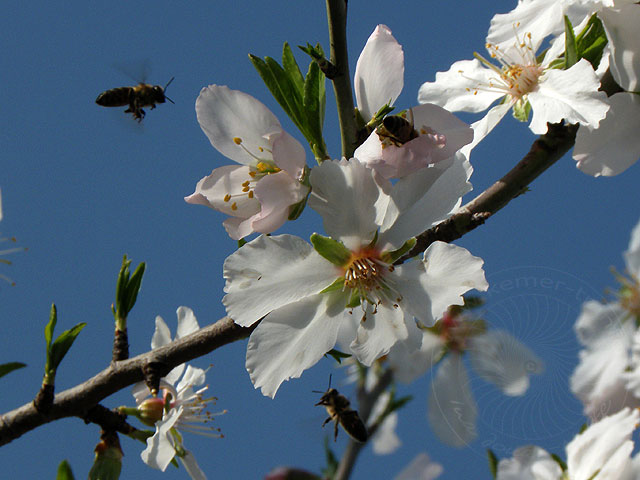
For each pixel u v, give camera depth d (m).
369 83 0.35
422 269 0.35
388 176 0.34
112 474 0.37
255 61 0.36
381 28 0.36
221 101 0.36
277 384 0.35
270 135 0.35
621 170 0.37
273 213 0.35
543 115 0.37
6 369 0.37
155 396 0.36
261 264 0.35
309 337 0.35
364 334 0.35
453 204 0.35
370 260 0.35
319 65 0.35
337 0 0.35
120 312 0.37
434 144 0.34
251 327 0.36
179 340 0.37
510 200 0.37
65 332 0.37
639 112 0.37
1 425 0.37
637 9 0.36
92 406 0.37
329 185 0.35
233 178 0.36
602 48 0.37
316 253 0.35
